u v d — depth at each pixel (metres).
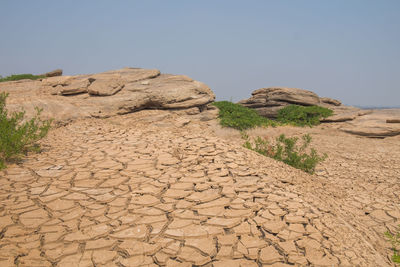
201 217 4.03
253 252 3.29
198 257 3.19
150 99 14.05
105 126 9.95
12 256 3.09
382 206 6.16
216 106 17.83
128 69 17.11
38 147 7.04
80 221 3.88
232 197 4.65
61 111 10.55
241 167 6.04
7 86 13.38
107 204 4.39
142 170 5.79
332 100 23.78
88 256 3.17
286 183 5.66
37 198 4.50
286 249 3.36
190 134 8.73
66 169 5.79
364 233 4.55
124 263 3.08
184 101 15.18
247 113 17.81
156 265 3.07
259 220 3.97
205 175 5.55
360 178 8.45
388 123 16.30
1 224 3.71
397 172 9.09
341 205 5.73
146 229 3.73
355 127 16.78
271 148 9.31
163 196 4.68
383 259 3.69
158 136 8.47
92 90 12.97
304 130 17.19
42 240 3.42
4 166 5.72
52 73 17.09
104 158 6.48
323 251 3.36
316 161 8.77
